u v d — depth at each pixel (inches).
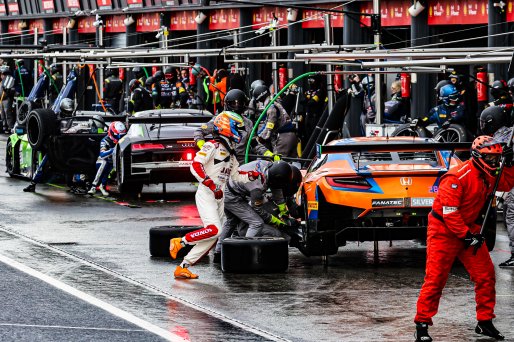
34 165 1290.6
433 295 528.4
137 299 634.2
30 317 580.1
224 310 604.1
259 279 705.6
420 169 735.7
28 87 2164.1
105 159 1216.8
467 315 591.8
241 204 756.0
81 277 707.4
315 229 740.7
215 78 1488.7
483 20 1433.3
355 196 725.9
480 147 529.7
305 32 1768.0
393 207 723.4
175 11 2114.9
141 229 944.9
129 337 533.6
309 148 1228.5
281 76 1560.0
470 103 1191.6
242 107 729.6
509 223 745.6
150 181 1163.3
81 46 1697.8
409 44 1588.3
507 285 678.5
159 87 1631.4
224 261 727.7
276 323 570.9
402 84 1327.5
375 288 671.8
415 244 868.0
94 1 2351.1
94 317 581.0
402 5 1563.7
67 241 872.3
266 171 749.3
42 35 2598.4
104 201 1170.0
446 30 1502.2
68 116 1304.1
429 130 1273.4
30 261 770.8
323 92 1395.2
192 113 1245.1
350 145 718.5
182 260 780.0
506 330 556.7
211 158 711.1
